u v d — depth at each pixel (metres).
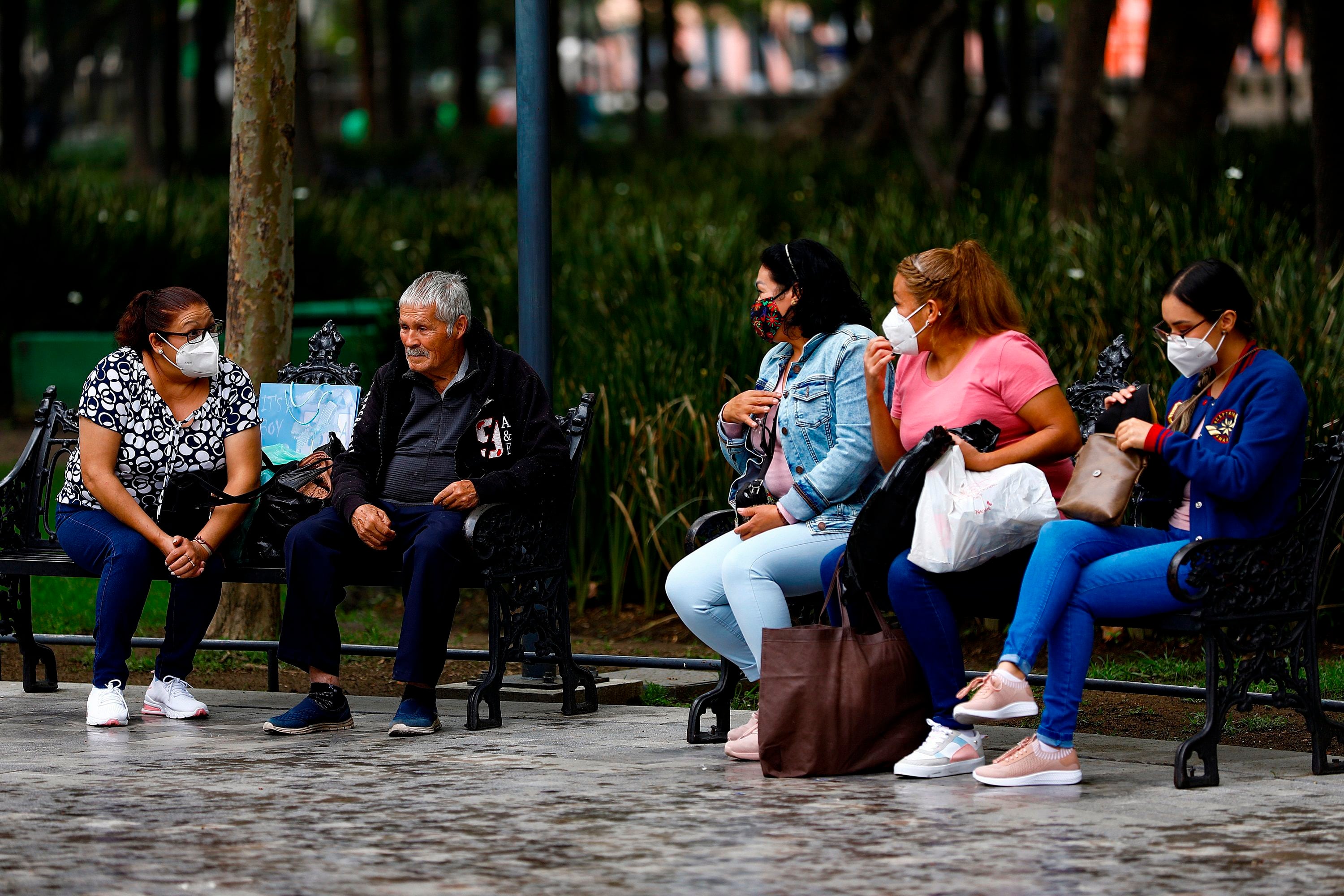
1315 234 14.18
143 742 7.82
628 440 11.85
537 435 8.23
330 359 9.53
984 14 19.02
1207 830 5.90
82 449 8.44
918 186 19.78
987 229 13.77
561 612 8.59
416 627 7.85
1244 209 13.41
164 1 39.25
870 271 12.98
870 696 6.91
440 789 6.69
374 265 18.98
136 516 8.33
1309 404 9.60
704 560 7.60
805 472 7.58
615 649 11.01
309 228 19.92
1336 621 10.50
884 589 7.14
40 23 75.25
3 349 20.33
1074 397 8.17
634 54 94.75
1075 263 12.40
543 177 9.19
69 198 20.42
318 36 94.38
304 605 8.07
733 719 8.52
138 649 10.95
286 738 7.93
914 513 6.86
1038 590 6.62
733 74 108.44
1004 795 6.50
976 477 6.83
